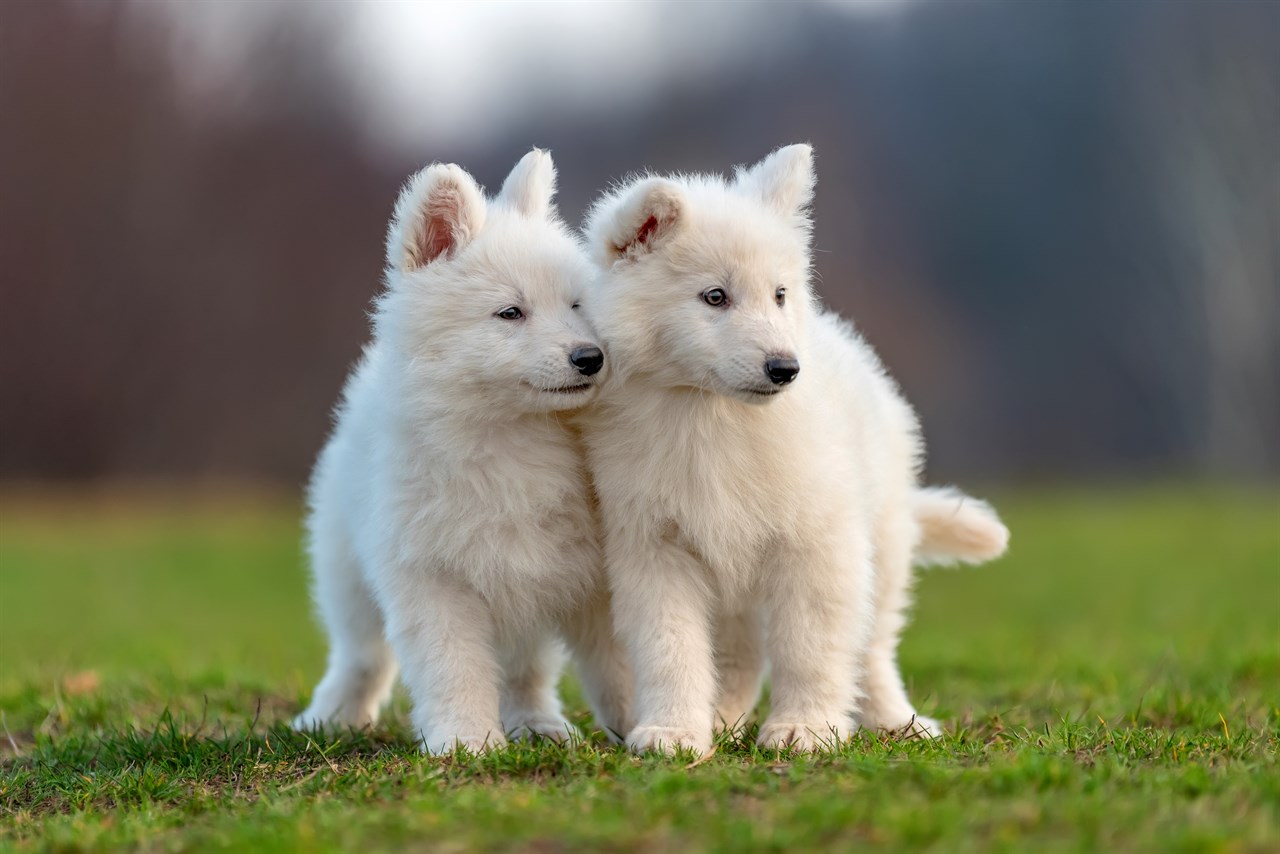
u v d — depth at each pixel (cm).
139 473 3994
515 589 705
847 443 720
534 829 496
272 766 675
